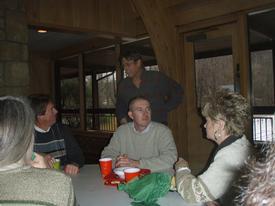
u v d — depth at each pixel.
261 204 0.51
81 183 1.81
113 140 2.39
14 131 0.95
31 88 7.23
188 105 4.34
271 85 5.33
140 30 4.94
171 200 1.47
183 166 1.67
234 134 1.54
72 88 7.09
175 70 4.32
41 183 0.94
